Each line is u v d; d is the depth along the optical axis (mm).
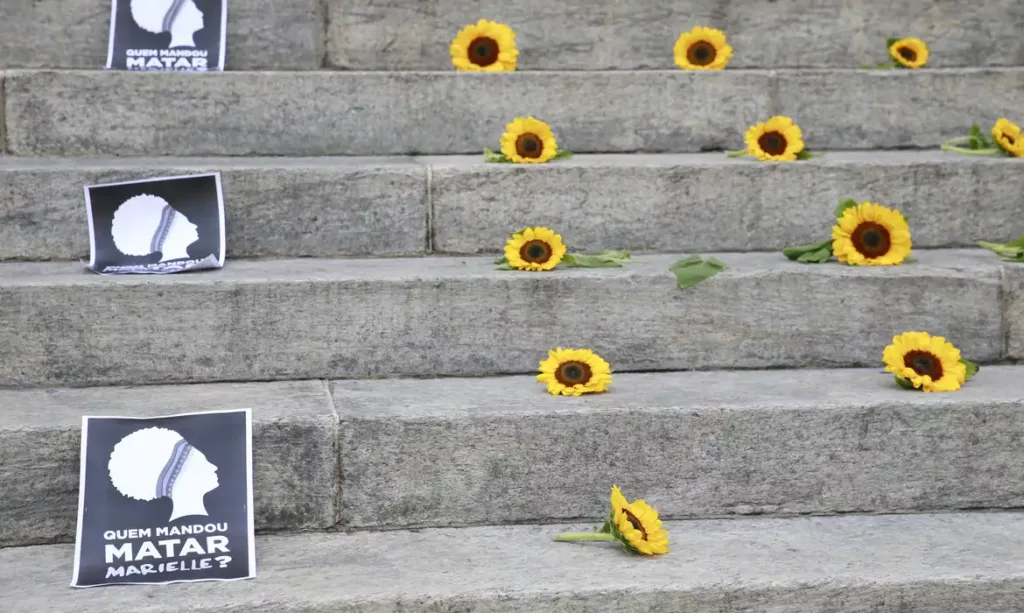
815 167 3932
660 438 3072
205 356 3363
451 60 4801
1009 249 3805
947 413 3123
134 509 2805
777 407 3092
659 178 3895
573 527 3037
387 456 2998
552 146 3994
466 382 3393
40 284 3281
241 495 2846
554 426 3039
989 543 2912
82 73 4070
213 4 4520
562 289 3473
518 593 2605
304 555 2832
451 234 3855
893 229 3648
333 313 3398
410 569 2738
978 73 4473
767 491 3115
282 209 3779
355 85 4219
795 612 2670
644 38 4867
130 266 3516
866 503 3139
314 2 4676
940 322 3586
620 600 2627
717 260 3662
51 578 2693
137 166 3816
